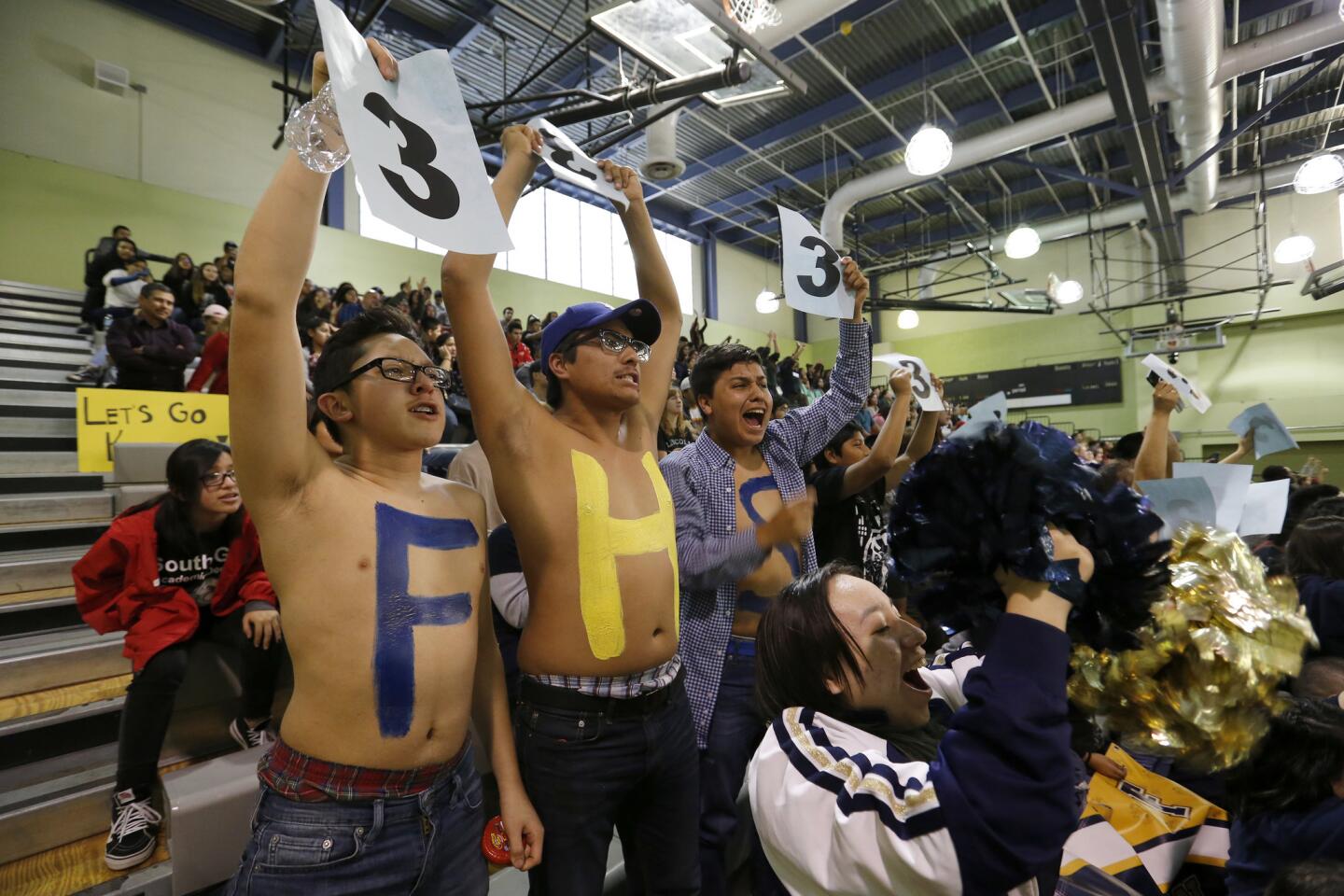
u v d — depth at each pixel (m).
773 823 0.68
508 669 1.44
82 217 6.94
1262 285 9.92
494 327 1.09
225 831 1.44
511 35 7.28
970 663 0.98
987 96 8.70
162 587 1.71
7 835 1.53
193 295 5.49
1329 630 1.61
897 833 0.57
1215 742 0.55
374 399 0.94
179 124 7.65
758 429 1.70
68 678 2.02
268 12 5.62
